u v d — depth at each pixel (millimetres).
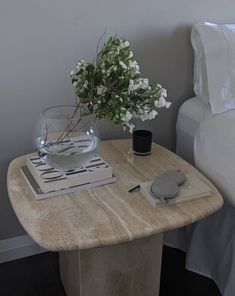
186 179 1065
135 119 1454
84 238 833
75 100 1328
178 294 1367
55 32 1215
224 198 1160
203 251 1428
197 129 1331
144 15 1317
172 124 1547
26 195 986
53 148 1033
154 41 1372
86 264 1058
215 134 1233
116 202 972
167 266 1489
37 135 1054
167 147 1563
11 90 1235
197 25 1318
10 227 1440
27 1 1143
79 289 1112
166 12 1349
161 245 1144
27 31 1180
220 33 1290
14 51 1189
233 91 1295
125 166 1164
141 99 1006
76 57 1273
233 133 1173
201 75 1352
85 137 1056
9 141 1301
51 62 1248
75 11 1213
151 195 979
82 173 1020
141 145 1226
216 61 1285
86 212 925
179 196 982
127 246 1076
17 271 1449
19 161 1155
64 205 951
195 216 925
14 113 1269
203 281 1425
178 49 1426
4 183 1354
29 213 915
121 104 958
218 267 1368
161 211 940
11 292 1357
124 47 991
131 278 1146
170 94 1491
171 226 891
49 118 1044
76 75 1014
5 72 1205
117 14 1274
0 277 1419
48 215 909
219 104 1286
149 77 1423
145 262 1140
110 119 973
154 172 1133
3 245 1456
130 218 907
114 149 1278
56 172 1023
